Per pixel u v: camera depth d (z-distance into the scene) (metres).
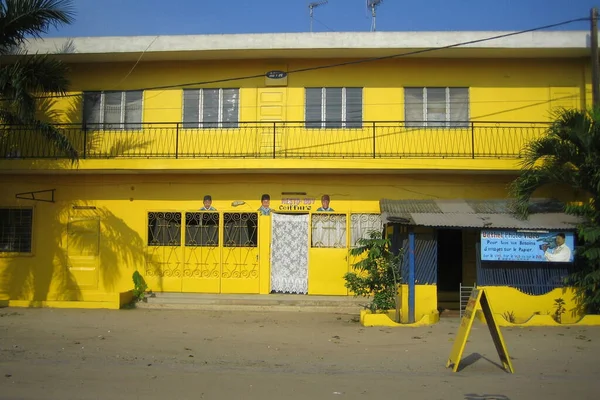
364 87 15.15
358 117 15.11
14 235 15.66
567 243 12.04
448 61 15.10
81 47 14.85
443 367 8.20
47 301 14.18
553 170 11.90
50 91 13.38
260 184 15.05
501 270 12.19
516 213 12.73
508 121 14.75
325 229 14.85
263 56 15.04
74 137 15.59
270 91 15.31
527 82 14.99
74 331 10.95
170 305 13.98
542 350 9.20
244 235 15.04
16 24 12.48
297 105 15.21
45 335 10.53
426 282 12.05
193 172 14.88
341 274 14.68
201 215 15.16
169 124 15.38
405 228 12.23
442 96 15.10
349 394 6.78
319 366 8.30
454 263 14.86
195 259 15.07
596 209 11.92
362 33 14.30
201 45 14.59
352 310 13.69
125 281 15.20
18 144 15.48
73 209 15.49
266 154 15.09
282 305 13.90
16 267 15.53
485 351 9.17
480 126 14.90
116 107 15.70
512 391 6.94
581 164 11.70
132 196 15.37
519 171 13.88
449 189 14.66
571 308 12.05
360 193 14.83
